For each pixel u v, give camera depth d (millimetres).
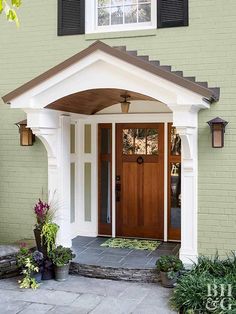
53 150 5801
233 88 5352
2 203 6406
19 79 6258
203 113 5426
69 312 4477
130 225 6727
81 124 6746
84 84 5207
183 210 5426
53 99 5305
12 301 4777
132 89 5074
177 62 5598
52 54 6098
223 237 5395
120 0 6008
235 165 5344
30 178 6266
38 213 5578
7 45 6289
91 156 6758
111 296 4875
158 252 5953
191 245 5398
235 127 5336
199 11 5492
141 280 5285
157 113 6391
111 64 5027
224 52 5395
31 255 5320
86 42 5957
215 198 5414
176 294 4625
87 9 5992
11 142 6352
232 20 5363
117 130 6703
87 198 6848
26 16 6184
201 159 5449
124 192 6734
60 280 5355
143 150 6613
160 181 6551
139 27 5840
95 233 6805
